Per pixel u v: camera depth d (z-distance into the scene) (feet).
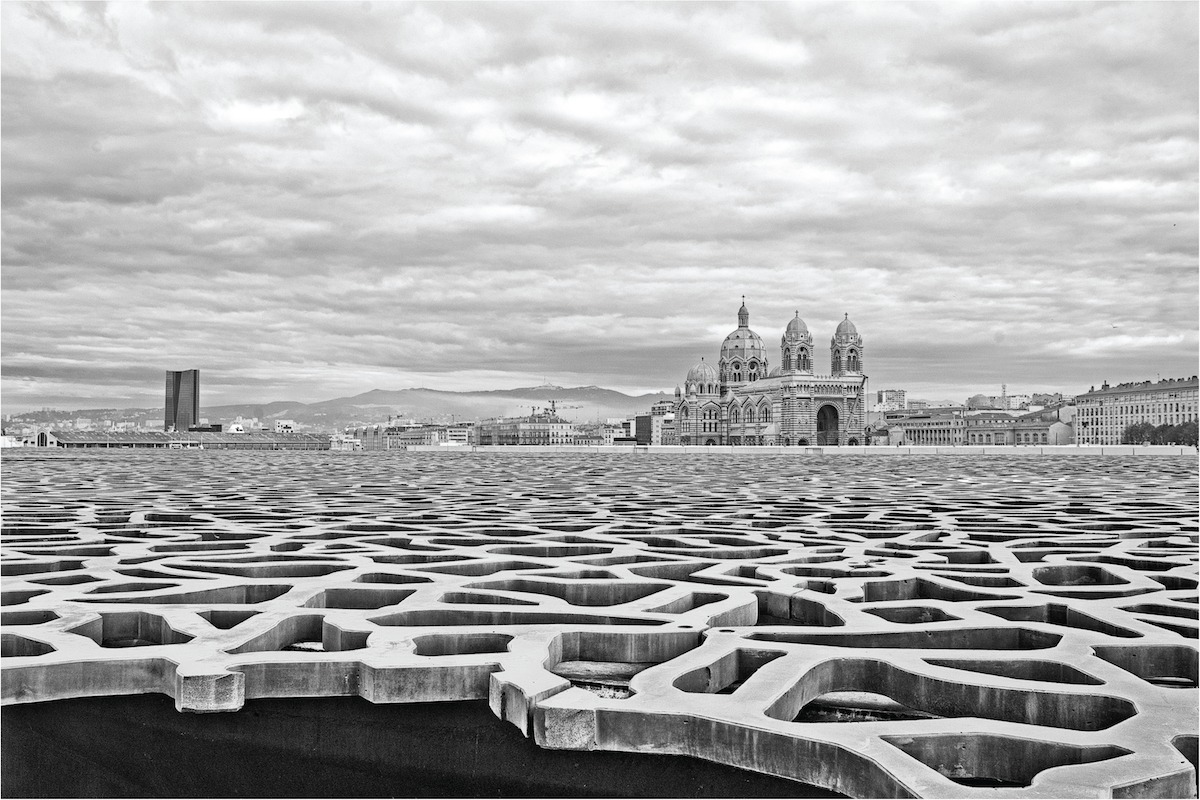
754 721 19.16
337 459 275.80
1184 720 19.47
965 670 24.14
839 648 25.31
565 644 27.35
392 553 45.91
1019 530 58.03
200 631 27.25
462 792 21.93
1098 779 16.55
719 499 86.84
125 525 61.67
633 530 58.90
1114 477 134.00
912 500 84.74
